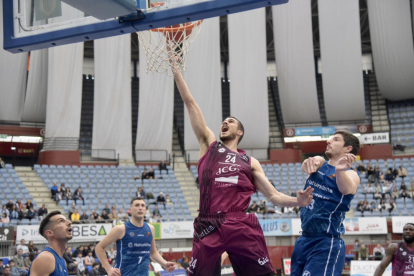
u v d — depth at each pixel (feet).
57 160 72.08
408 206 63.41
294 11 79.87
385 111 93.91
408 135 87.71
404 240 17.89
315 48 107.65
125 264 18.88
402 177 71.72
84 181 67.67
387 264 18.16
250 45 78.18
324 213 12.37
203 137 11.11
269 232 57.67
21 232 50.06
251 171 10.44
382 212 61.57
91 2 12.71
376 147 81.10
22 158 83.05
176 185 70.38
